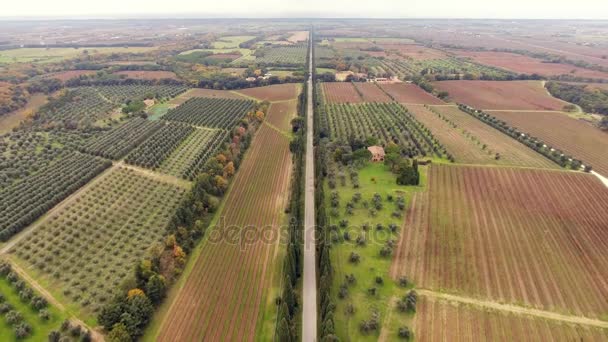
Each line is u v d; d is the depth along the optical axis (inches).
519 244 3636.8
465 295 3014.3
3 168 5019.7
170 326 2773.1
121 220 4018.2
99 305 2906.0
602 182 4862.2
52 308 2871.6
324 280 2856.8
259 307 2955.2
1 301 2913.4
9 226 3730.3
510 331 2694.4
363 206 4281.5
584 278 3203.7
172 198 4458.7
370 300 2972.4
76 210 4202.8
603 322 2775.6
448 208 4249.5
